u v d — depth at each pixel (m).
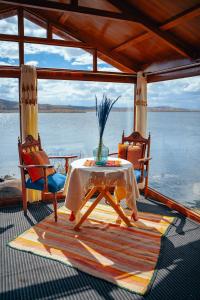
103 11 3.15
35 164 3.83
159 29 3.51
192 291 2.36
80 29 4.38
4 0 2.73
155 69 4.54
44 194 4.55
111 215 3.96
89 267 2.69
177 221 3.78
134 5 3.28
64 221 3.77
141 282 2.47
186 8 3.00
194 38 3.49
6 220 3.79
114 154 4.54
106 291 2.36
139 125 4.99
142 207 4.30
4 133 4.81
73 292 2.34
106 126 3.51
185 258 2.87
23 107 4.19
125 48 4.52
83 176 3.27
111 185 3.29
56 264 2.74
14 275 2.56
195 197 4.54
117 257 2.88
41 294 2.31
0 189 4.69
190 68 3.91
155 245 3.13
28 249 3.00
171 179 5.50
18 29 4.08
